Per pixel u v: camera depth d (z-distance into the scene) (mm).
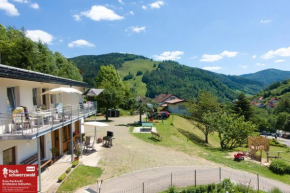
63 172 14422
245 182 14984
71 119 16234
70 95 22734
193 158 19969
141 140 25766
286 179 16500
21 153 13203
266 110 109312
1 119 11078
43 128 12141
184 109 61875
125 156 19469
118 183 13805
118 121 41188
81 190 12484
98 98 40125
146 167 16953
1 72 9148
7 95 12273
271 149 42031
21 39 34500
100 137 25781
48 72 40156
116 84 59906
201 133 41594
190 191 12516
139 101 37469
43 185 12398
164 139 26844
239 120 28922
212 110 36625
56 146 18375
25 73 11273
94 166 16531
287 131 80000
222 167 17828
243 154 21047
